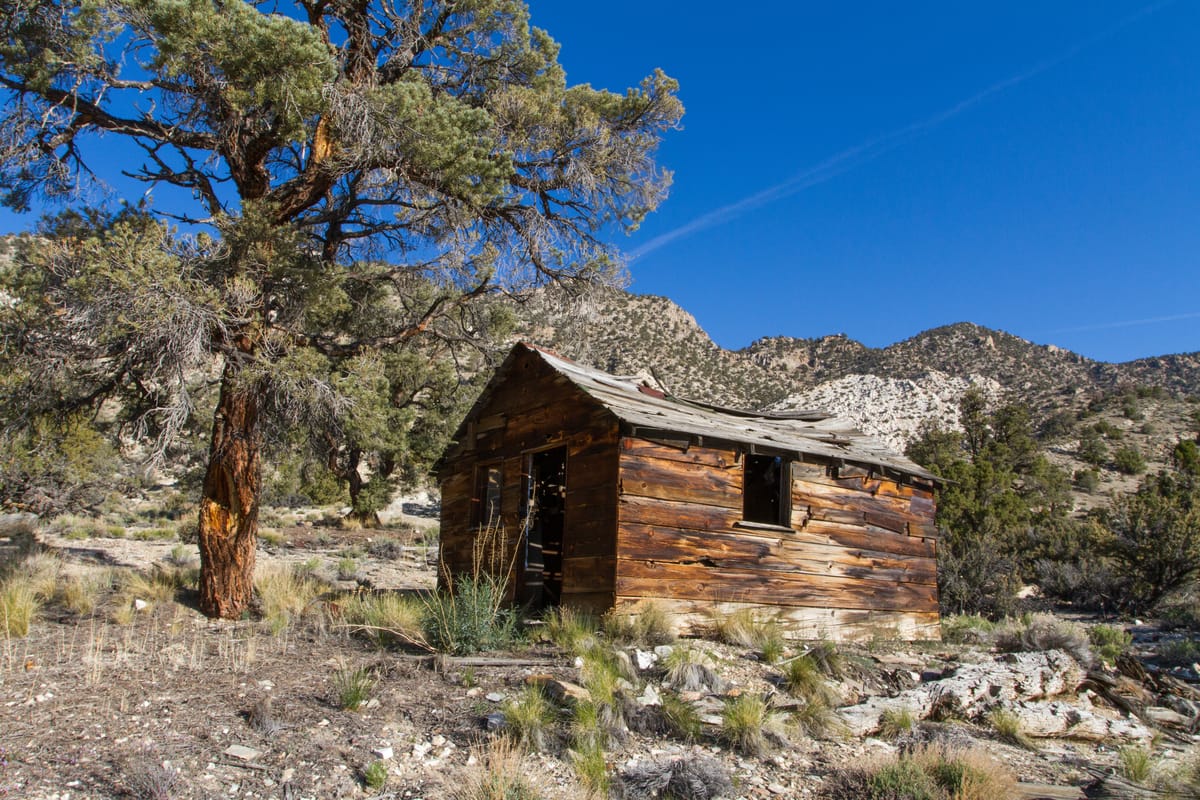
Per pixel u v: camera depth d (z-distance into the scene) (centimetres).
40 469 2431
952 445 5788
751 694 746
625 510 1015
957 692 816
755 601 1113
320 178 1250
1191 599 1922
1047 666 916
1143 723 856
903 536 1338
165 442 1043
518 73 1430
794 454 1190
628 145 1468
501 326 1608
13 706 637
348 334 1530
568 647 873
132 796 475
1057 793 582
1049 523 3222
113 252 988
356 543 2697
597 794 516
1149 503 2155
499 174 1261
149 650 879
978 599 1880
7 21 1034
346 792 511
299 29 1001
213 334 1135
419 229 1382
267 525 3066
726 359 14488
